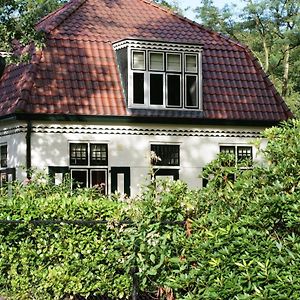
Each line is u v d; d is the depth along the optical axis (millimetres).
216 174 8742
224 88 24328
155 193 9312
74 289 10383
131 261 9070
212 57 24812
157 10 26172
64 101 21859
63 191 14008
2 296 10555
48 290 10469
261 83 24969
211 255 6977
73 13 24375
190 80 23516
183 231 8719
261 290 6227
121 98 22766
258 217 6969
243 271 6574
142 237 8812
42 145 21656
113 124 22469
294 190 7336
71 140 21969
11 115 21500
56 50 22750
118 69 23250
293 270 6262
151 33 24672
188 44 23359
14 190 14039
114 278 10477
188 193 9156
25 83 21750
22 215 10375
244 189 7730
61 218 10453
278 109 24625
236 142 24031
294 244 6539
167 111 23094
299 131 8125
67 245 10422
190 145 23453
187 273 7820
